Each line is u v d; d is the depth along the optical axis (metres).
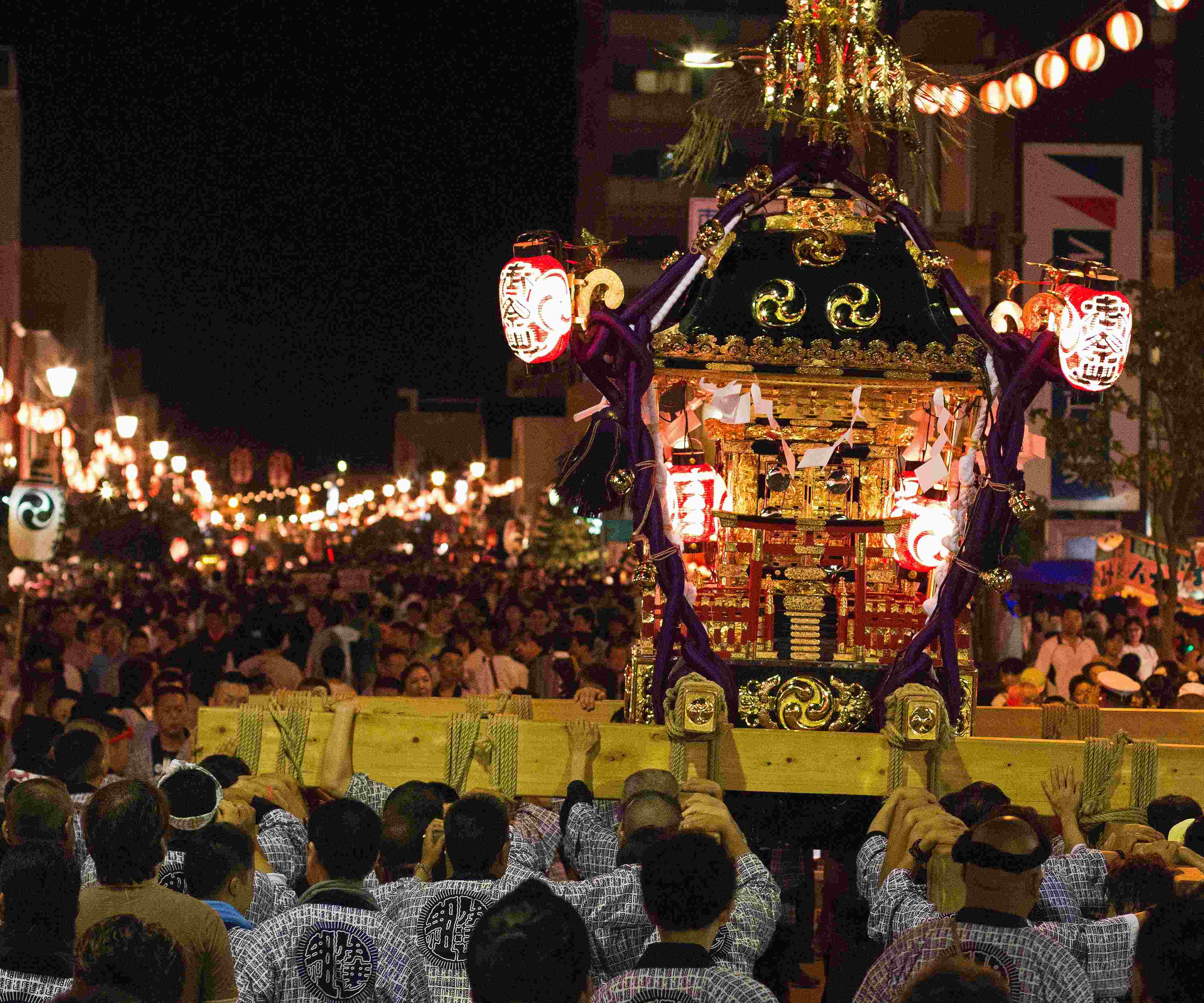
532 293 9.45
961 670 10.20
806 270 9.97
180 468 69.25
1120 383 34.12
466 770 9.49
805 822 9.98
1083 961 7.00
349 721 9.59
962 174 40.25
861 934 9.69
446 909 7.36
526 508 102.31
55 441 51.84
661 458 9.77
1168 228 49.06
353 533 125.81
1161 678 18.91
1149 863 7.53
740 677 10.03
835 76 10.30
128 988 5.09
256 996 6.80
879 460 10.47
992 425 9.95
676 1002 5.83
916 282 10.15
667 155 11.27
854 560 10.34
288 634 25.08
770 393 10.02
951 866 7.68
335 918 6.88
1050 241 40.38
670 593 9.76
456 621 27.94
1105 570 34.25
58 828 8.54
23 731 13.34
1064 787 9.23
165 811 7.08
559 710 12.52
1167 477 32.12
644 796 8.08
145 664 17.31
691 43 81.31
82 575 44.78
